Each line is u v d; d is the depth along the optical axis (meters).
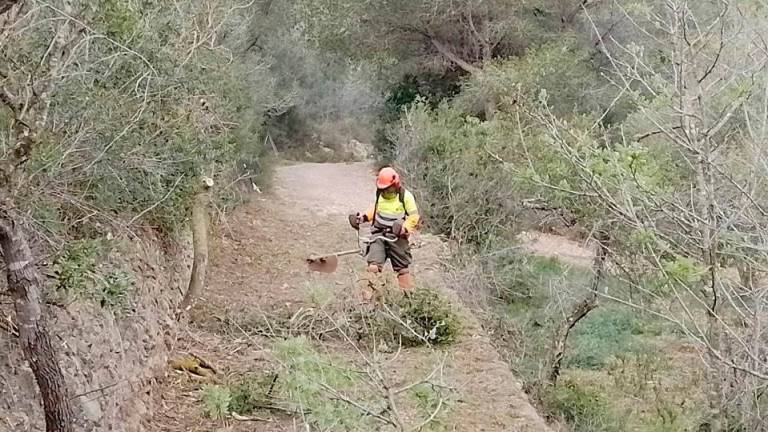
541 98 7.75
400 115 21.48
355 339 7.54
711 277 6.44
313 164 26.73
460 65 20.81
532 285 13.78
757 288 7.05
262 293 10.20
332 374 4.76
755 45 6.92
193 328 8.66
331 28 20.31
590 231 9.47
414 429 4.74
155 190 6.60
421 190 14.42
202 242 9.12
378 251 8.65
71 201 5.23
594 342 12.41
